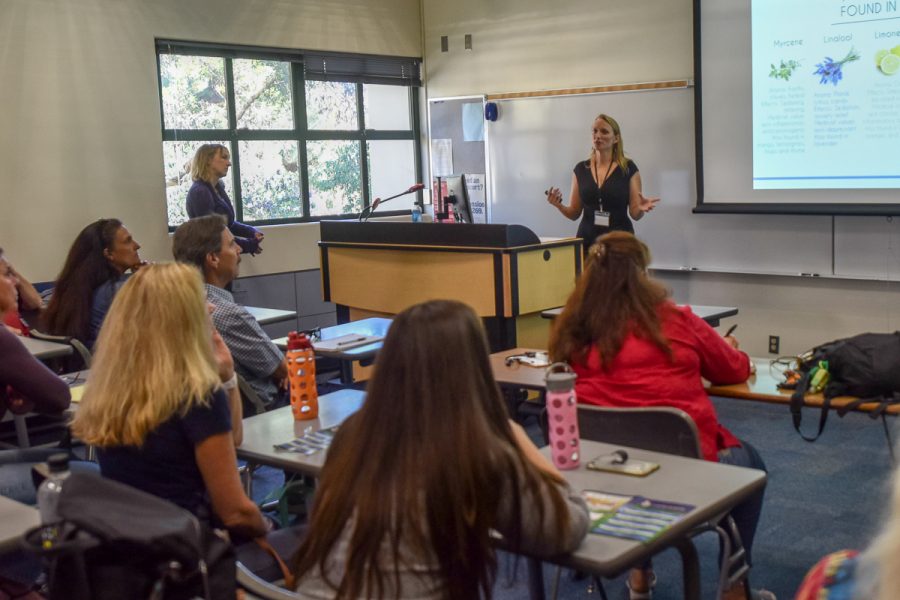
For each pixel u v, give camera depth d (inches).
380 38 311.7
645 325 102.0
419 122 329.7
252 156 286.0
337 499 60.7
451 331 60.6
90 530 52.0
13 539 69.3
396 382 60.4
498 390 62.7
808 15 228.8
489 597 60.2
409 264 212.4
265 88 287.6
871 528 136.3
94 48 246.4
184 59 267.6
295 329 294.5
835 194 229.9
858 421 193.6
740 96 241.9
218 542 56.6
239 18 275.4
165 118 265.0
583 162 244.7
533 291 201.3
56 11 239.1
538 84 291.4
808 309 239.0
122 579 51.9
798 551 129.6
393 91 323.3
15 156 234.5
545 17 286.7
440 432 59.0
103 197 250.4
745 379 110.0
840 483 156.9
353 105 311.4
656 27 261.1
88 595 52.2
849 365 105.9
